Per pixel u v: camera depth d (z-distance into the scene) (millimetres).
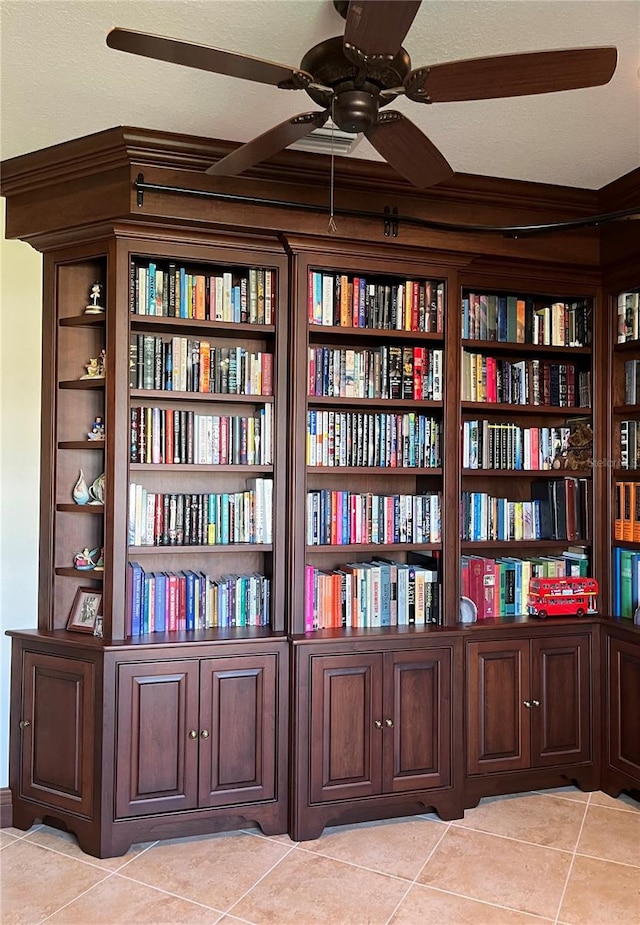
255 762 2779
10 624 2953
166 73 2189
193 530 2875
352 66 1702
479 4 1865
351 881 2459
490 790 3072
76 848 2686
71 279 2988
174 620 2869
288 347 2920
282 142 1970
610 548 3262
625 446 3232
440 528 3086
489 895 2375
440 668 2938
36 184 2803
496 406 3191
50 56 2096
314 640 2779
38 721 2785
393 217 2807
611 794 3127
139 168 2654
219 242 2812
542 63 1596
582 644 3193
